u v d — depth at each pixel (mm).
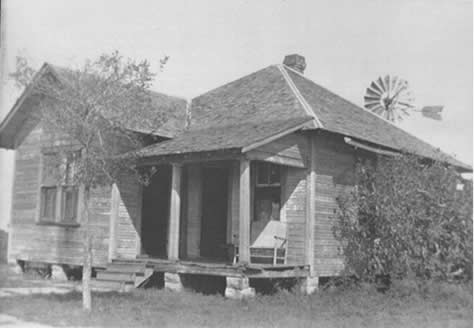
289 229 14891
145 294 13070
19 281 15781
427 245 14570
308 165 14766
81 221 15984
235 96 18328
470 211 14906
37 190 17141
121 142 12586
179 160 14078
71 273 16703
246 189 12852
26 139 17656
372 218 15078
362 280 14812
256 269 12883
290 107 15781
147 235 16672
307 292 14039
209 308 11375
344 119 16438
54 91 11422
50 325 9680
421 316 11406
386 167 15188
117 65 11188
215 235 16328
